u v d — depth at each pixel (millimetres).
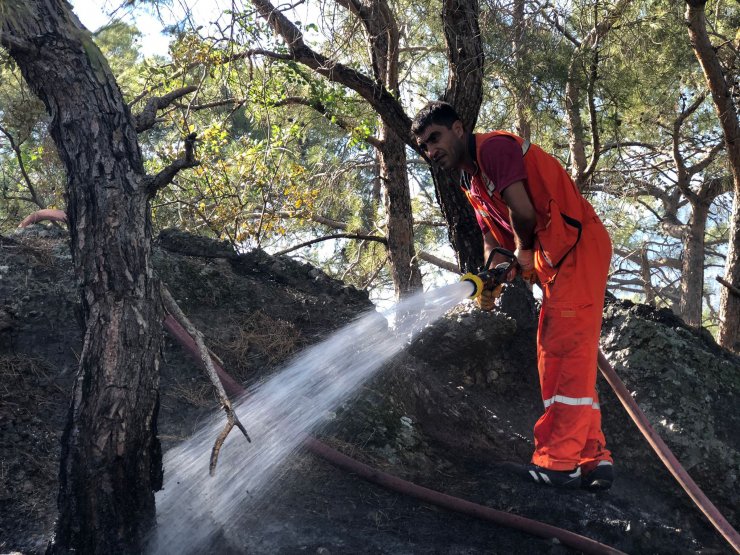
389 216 8914
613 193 11594
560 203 3488
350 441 3863
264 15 5211
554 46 6895
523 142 3510
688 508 4121
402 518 3422
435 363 4918
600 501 3824
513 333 4988
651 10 7977
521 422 4777
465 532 3404
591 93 7445
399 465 3816
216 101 8148
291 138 8930
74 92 2773
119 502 2645
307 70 7586
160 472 2811
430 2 7320
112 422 2637
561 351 3508
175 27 3066
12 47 2707
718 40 9625
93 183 2760
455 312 4996
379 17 7219
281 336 4391
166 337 4117
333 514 3338
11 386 3572
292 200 8969
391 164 8789
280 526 3174
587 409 3527
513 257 3641
